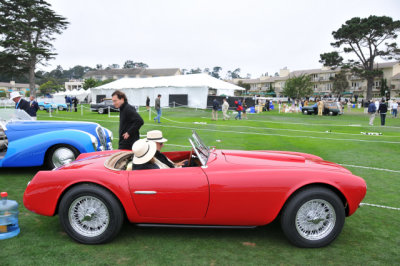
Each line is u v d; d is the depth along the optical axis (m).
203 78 36.03
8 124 5.79
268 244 3.30
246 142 10.84
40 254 3.00
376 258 3.01
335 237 3.18
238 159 3.56
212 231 3.64
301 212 3.19
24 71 47.84
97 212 3.24
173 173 3.20
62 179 3.20
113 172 3.25
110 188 3.14
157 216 3.21
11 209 3.40
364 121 23.22
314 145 10.34
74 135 5.70
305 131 14.93
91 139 5.78
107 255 3.01
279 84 100.69
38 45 47.78
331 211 3.15
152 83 37.03
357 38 53.56
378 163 7.55
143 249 3.16
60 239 3.35
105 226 3.21
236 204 3.13
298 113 33.03
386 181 5.93
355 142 11.12
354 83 78.31
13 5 44.12
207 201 3.12
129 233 3.56
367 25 52.69
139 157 3.48
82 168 3.35
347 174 3.26
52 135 5.64
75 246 3.19
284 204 3.19
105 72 99.94
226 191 3.10
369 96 56.84
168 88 34.66
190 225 3.29
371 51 55.41
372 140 11.73
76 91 54.66
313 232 3.23
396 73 72.50
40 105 32.03
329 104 30.00
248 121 20.61
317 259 2.98
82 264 2.83
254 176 3.14
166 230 3.66
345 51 57.06
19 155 5.55
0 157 5.70
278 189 3.09
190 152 4.46
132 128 4.98
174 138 11.58
